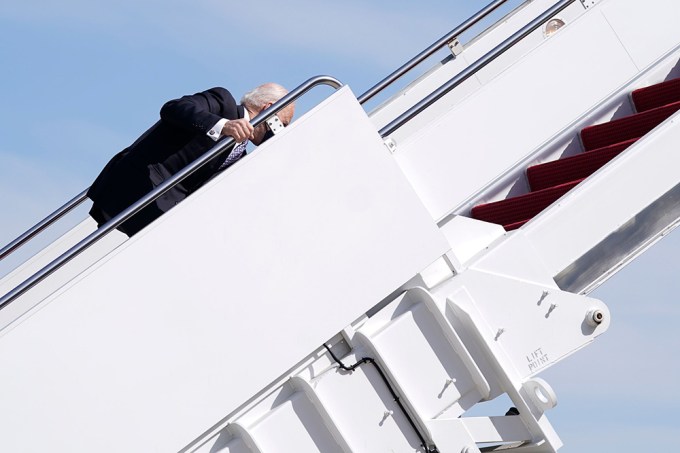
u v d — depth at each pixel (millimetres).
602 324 14195
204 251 13172
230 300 13180
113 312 12875
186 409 12930
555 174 18406
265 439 13141
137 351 12875
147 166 15242
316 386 13336
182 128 15203
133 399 12812
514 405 13930
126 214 13750
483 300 14070
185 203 13180
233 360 13109
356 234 13594
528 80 15227
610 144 18641
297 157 13531
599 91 15547
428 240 13797
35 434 12562
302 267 13414
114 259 12930
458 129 14828
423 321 13797
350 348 13711
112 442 12711
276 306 13289
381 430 13406
